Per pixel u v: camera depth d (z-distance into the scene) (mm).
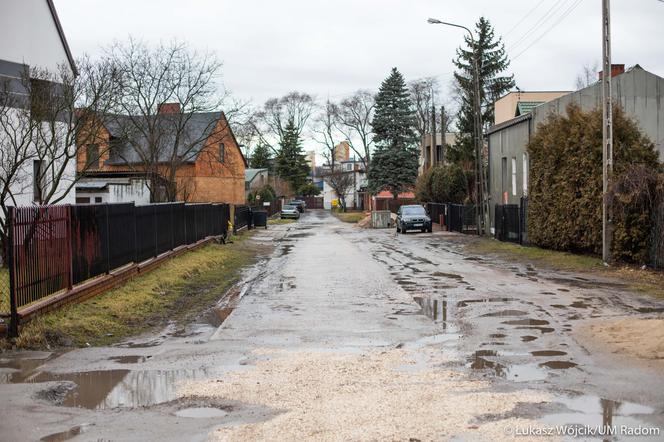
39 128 17594
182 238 22141
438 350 8570
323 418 5777
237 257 25172
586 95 29281
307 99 103250
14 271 9125
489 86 54406
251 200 74375
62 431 5574
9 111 18516
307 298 13844
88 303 11445
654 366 7371
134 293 13289
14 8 20938
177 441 5297
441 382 6914
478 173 40656
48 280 10320
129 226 15109
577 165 21438
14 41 21016
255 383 7027
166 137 38656
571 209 22016
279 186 96250
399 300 13250
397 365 7750
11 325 9062
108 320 10859
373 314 11609
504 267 19828
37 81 19172
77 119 20734
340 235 41656
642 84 28922
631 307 11789
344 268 20219
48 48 23000
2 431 5594
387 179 68875
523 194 32312
